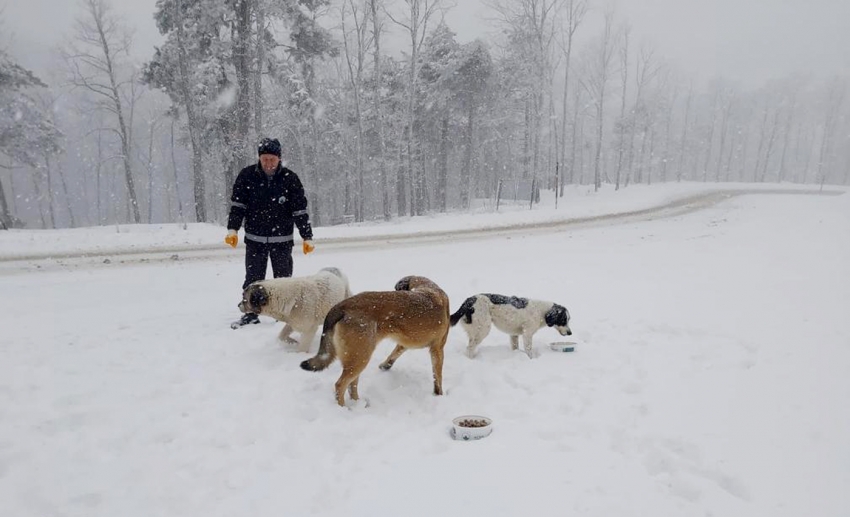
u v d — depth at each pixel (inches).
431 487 115.6
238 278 383.2
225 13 882.8
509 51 1443.2
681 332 234.8
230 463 127.3
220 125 956.6
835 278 313.9
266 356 206.1
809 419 143.1
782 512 104.7
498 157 1758.1
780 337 214.8
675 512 105.0
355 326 163.2
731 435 136.6
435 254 502.3
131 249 525.0
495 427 148.8
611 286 338.0
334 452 135.3
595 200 1240.2
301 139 1309.1
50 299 305.1
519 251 518.6
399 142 1343.5
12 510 106.6
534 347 232.7
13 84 1056.8
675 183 1793.8
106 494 113.1
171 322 252.5
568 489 113.6
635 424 146.0
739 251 448.1
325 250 532.4
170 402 159.8
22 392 161.8
